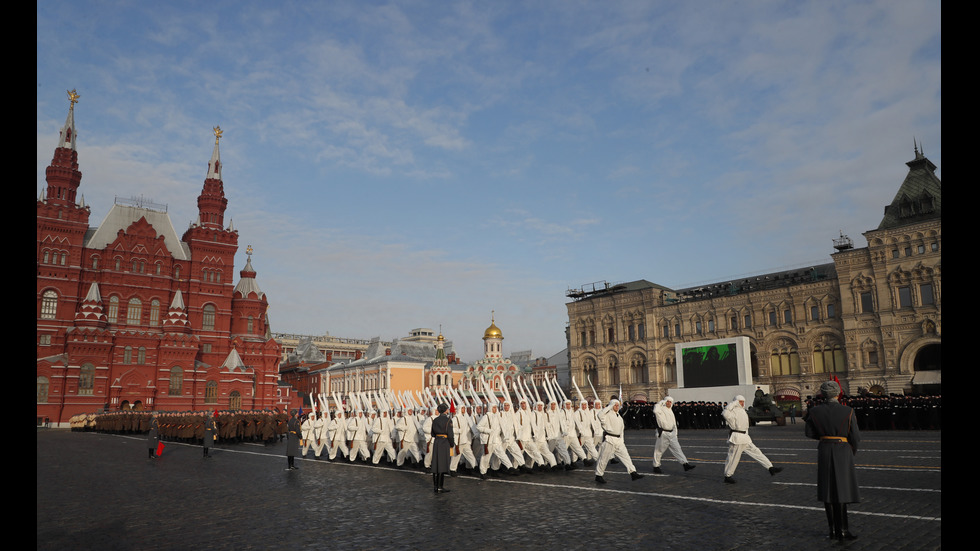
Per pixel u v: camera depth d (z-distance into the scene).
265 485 19.77
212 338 98.00
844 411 10.19
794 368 68.56
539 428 20.77
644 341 80.12
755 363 72.06
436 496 16.30
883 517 11.66
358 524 12.87
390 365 111.75
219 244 101.44
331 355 185.75
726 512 12.77
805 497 14.24
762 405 50.94
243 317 103.38
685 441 34.19
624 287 86.69
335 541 11.39
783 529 11.05
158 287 93.94
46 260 85.75
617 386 82.62
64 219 87.44
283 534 12.12
